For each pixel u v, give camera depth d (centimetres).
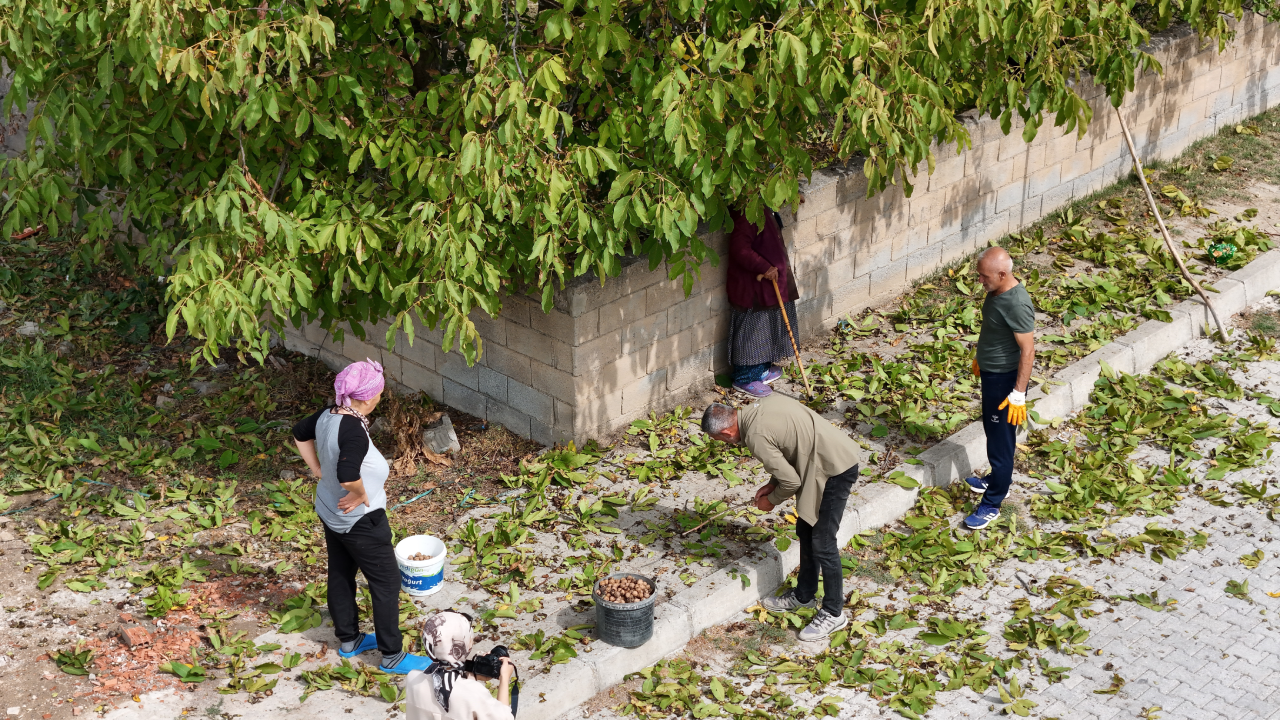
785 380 933
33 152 682
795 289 900
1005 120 762
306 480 812
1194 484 805
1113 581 709
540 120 589
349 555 598
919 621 675
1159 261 1080
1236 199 1220
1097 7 770
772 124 644
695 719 598
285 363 977
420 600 672
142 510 758
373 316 736
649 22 683
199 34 587
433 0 627
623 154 704
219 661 623
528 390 839
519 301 811
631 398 860
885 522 767
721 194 732
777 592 701
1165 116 1280
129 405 892
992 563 729
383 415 879
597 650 624
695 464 813
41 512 764
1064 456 826
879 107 615
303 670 613
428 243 630
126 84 640
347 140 657
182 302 589
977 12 667
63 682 602
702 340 904
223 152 681
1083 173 1215
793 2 603
